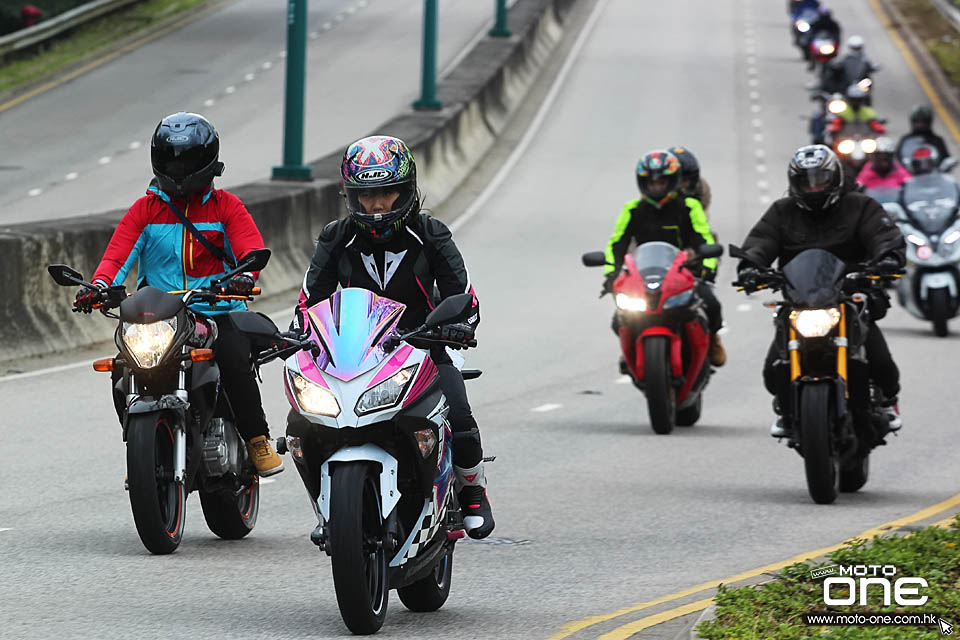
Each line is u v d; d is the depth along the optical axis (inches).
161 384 976.3
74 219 2097.7
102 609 842.8
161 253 1031.6
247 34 6161.4
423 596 853.8
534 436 1491.1
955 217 2260.1
